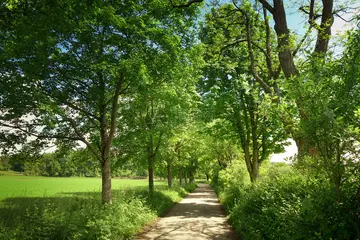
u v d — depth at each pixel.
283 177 7.92
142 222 11.09
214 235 10.03
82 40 8.55
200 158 40.50
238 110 17.17
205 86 18.30
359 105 3.84
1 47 7.93
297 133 4.27
